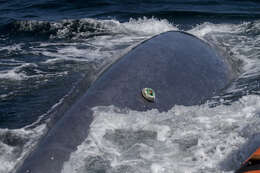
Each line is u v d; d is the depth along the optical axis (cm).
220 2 4816
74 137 1658
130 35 3647
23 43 3506
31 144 1811
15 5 5019
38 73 2747
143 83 2034
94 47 3328
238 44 3172
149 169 1545
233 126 1806
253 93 2233
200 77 2255
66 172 1499
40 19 4338
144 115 1859
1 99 2372
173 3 4778
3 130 1952
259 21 3816
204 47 2614
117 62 2194
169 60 2270
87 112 1795
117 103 1881
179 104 2016
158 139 1727
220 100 2147
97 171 1532
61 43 3469
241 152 1582
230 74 2486
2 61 3027
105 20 3956
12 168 1600
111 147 1661
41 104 2286
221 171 1502
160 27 3888
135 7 4641
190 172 1513
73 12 4600
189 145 1684
